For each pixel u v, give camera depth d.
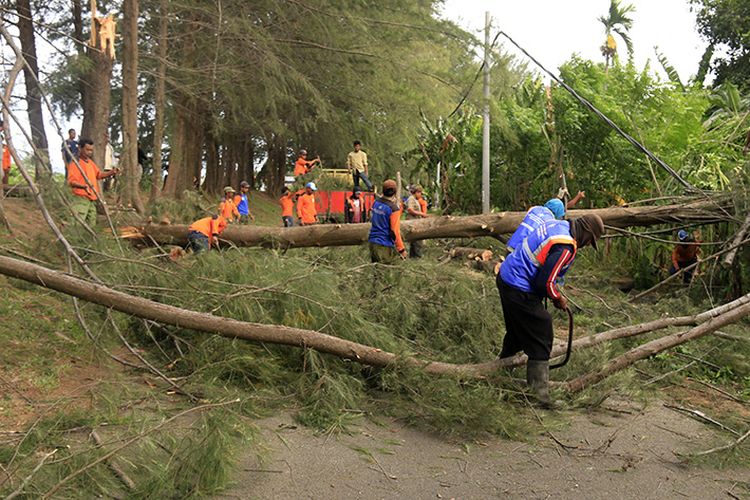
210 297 5.58
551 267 4.59
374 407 4.84
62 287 4.86
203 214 9.92
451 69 16.22
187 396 4.74
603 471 3.89
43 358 5.15
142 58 17.22
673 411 5.07
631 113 12.92
